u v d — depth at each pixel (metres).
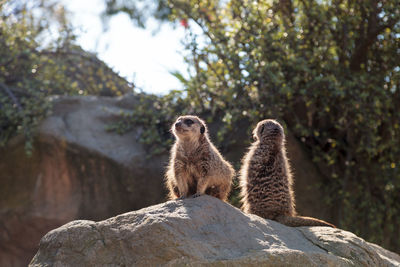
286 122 8.63
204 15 8.82
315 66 8.16
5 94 9.12
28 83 9.10
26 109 8.41
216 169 4.43
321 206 8.10
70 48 10.38
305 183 8.09
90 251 3.61
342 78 7.95
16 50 9.32
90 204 8.24
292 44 8.17
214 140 8.24
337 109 8.52
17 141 8.42
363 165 8.57
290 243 3.78
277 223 4.06
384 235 8.40
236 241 3.58
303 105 8.45
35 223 8.23
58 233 3.79
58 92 10.05
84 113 8.80
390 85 8.35
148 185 8.22
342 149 8.65
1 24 9.58
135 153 8.36
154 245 3.41
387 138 8.53
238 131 8.27
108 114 8.83
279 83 7.59
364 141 8.33
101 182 8.26
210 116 8.54
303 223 4.53
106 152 8.26
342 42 8.34
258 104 7.93
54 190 8.28
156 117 8.72
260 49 7.72
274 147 4.95
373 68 8.66
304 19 8.20
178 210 3.73
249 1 8.30
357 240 3.97
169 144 8.44
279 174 4.86
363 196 8.34
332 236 3.98
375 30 8.13
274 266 3.38
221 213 3.80
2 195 8.29
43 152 8.34
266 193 4.82
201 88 8.30
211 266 3.30
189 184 4.64
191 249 3.37
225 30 8.42
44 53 10.05
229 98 7.80
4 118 8.66
